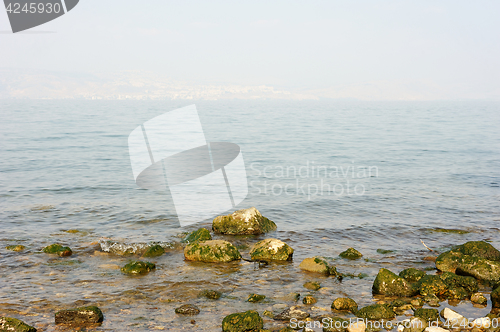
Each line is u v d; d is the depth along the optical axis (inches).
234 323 224.1
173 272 323.9
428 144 1347.2
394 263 348.2
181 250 383.6
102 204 553.0
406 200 587.2
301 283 302.8
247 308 257.4
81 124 2090.3
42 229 437.4
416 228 454.6
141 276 313.9
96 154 1061.8
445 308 249.8
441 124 2346.2
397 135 1675.7
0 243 387.2
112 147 1206.9
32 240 399.2
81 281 300.8
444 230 446.6
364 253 374.6
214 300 269.9
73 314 234.4
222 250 356.2
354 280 309.3
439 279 287.7
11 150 1101.1
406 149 1221.1
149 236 420.8
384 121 2669.8
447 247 391.5
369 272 326.0
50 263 339.9
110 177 757.9
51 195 603.5
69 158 988.6
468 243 354.6
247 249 388.2
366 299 274.1
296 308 255.8
